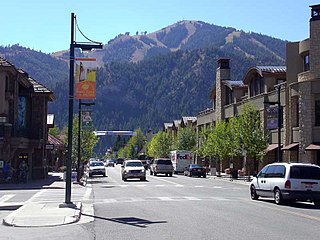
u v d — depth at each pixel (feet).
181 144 274.98
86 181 139.54
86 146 184.03
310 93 136.98
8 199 83.46
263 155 155.43
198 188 115.24
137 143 474.49
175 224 49.39
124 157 515.50
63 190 106.11
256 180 81.10
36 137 152.15
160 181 148.97
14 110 135.03
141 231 44.75
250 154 156.56
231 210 63.52
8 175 125.29
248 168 172.55
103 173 184.03
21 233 44.86
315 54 138.21
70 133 65.10
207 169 230.07
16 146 129.49
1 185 119.14
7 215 61.36
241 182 149.28
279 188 72.49
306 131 137.28
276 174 74.90
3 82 128.47
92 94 64.28
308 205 73.56
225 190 109.50
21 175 127.85
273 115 161.89
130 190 105.81
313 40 138.72
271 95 167.73
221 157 187.32
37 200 81.05
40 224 50.11
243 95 212.84
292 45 152.87
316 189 70.79
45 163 161.58
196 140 272.51
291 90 146.82
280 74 174.60
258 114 160.76
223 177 188.55
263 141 155.22
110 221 52.49
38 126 152.76
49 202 75.15
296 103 147.33
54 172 215.10
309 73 139.74
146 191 102.58
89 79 64.23
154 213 59.98
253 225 48.49
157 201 78.07
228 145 175.32
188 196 89.30
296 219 53.72
